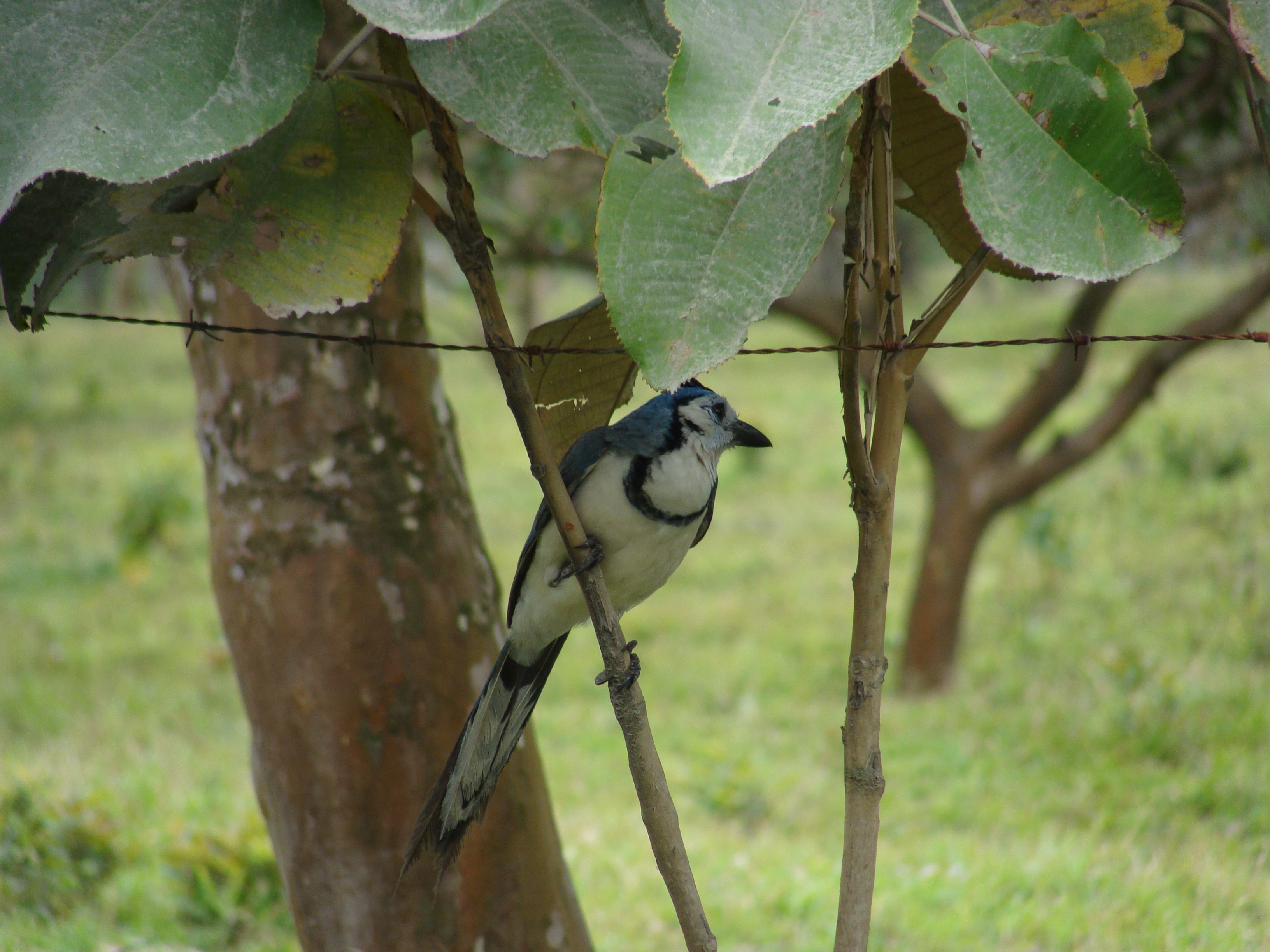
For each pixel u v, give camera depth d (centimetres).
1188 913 942
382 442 735
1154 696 1480
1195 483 2631
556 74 445
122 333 6353
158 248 461
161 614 2142
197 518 2844
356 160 466
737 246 388
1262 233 1419
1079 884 1030
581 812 1296
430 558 747
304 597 728
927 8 453
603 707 1692
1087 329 1611
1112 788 1261
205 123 379
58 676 1795
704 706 1692
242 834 1092
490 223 1733
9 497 3050
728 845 1203
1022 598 2044
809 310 1644
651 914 1033
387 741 730
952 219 549
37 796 1197
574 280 5700
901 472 3347
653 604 2216
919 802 1300
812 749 1497
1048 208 368
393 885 730
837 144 386
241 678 762
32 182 359
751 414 4159
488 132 435
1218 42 948
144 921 1015
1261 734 1352
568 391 601
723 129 327
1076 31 376
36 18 382
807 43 336
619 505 640
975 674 1752
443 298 4244
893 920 992
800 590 2262
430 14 364
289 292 466
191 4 393
